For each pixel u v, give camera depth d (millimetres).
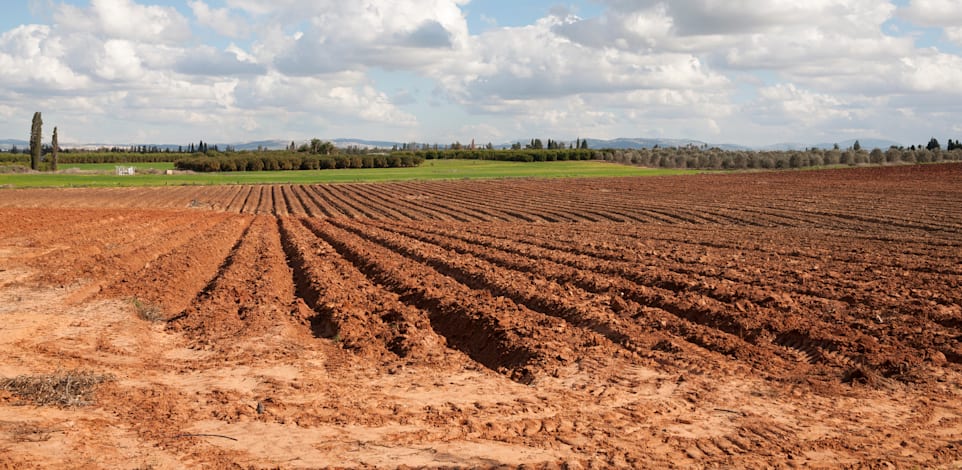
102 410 9617
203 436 8852
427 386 11625
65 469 7562
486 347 14594
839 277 21500
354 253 28562
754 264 24641
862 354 13234
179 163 145000
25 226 37750
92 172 123875
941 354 13203
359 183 99625
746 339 15031
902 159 124188
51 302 17469
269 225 45781
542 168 138500
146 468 7746
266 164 145875
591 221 49688
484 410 10344
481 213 56625
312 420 9633
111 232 35281
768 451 8883
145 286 19797
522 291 19141
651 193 73938
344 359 13352
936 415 10422
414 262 25562
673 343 14148
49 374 10922
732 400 11047
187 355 13445
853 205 54750
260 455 8305
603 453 8664
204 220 47250
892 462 8547
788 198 63250
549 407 10578
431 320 17141
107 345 13578
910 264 24219
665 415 10297
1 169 118562
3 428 8594
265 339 14555
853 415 10383
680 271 22938
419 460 8266
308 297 19875
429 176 115250
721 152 156625
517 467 8062
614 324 15594
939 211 48375
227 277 21875
